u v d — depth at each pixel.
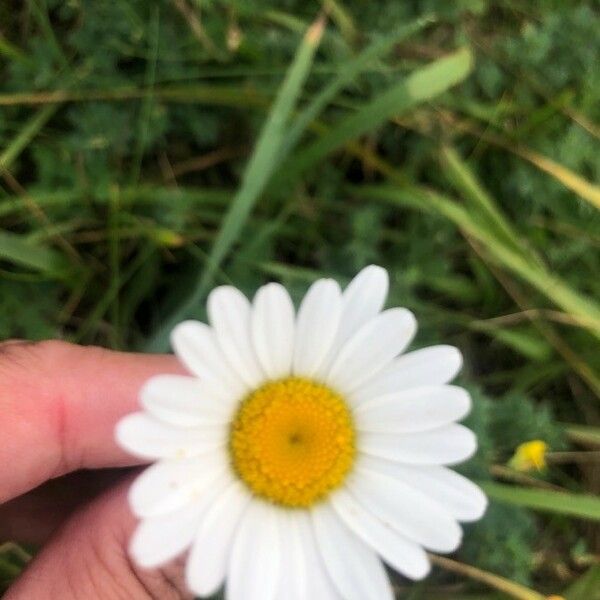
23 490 0.11
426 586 0.14
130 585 0.10
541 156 0.15
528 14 0.16
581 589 0.14
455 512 0.09
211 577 0.09
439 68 0.13
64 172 0.14
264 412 0.09
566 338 0.15
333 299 0.09
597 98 0.15
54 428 0.11
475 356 0.15
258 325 0.09
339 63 0.15
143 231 0.14
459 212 0.14
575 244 0.15
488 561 0.13
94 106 0.14
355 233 0.14
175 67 0.14
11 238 0.13
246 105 0.15
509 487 0.13
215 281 0.14
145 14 0.14
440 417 0.09
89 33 0.14
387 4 0.15
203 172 0.15
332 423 0.09
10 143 0.14
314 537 0.09
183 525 0.09
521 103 0.15
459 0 0.15
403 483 0.09
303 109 0.15
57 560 0.11
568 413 0.16
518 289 0.15
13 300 0.14
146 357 0.11
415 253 0.15
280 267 0.14
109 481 0.13
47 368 0.11
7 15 0.15
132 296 0.15
